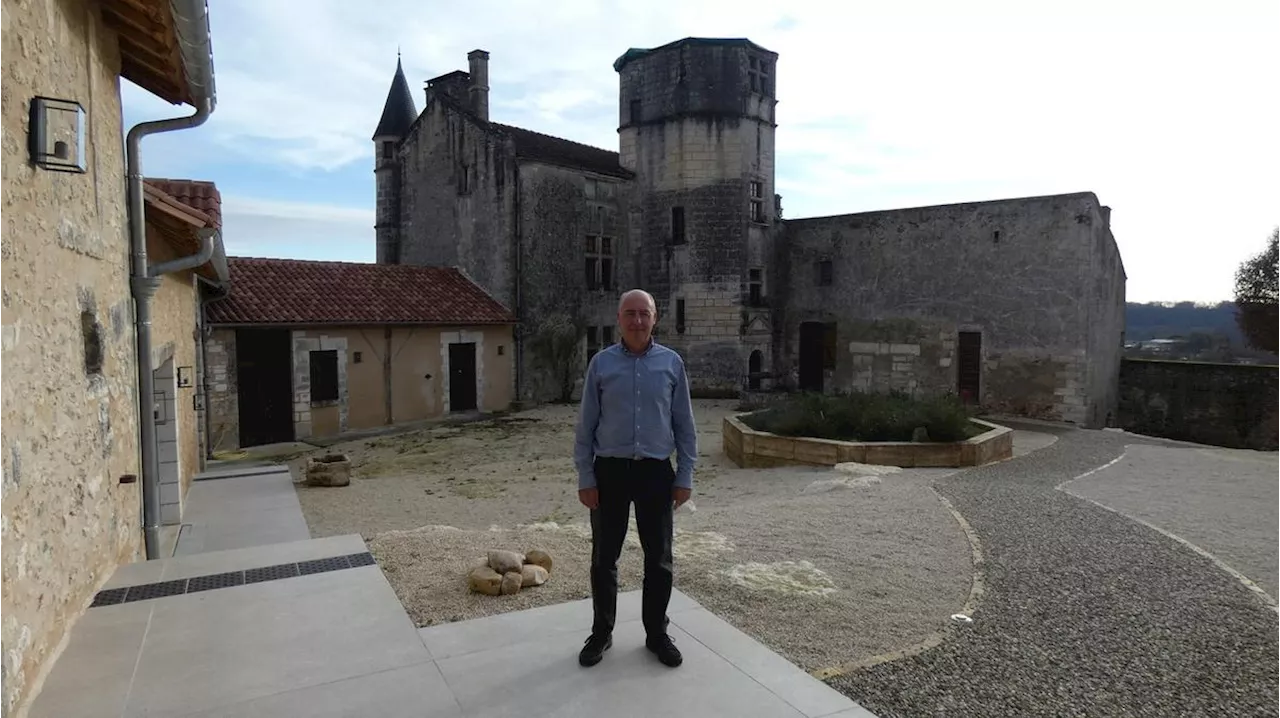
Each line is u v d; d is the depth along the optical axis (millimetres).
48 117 3611
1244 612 4793
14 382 3189
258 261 17922
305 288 17734
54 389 3801
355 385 17625
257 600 4355
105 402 4938
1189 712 3574
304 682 3354
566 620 4086
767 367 24328
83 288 4492
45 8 3869
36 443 3465
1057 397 18844
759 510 7598
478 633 3906
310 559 5121
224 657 3607
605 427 3602
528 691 3289
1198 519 7691
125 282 5934
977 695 3666
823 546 6184
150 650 3688
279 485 9891
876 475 9930
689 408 3707
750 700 3246
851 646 4195
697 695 3279
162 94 7039
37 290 3584
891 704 3551
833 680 3760
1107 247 20344
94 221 4832
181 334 9797
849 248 22922
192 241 7805
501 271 22156
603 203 24438
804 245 24047
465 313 20188
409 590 4680
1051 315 18906
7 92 3252
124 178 6012
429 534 6152
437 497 10656
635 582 4992
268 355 16188
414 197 25703
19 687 3033
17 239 3305
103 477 4805
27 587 3229
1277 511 8125
